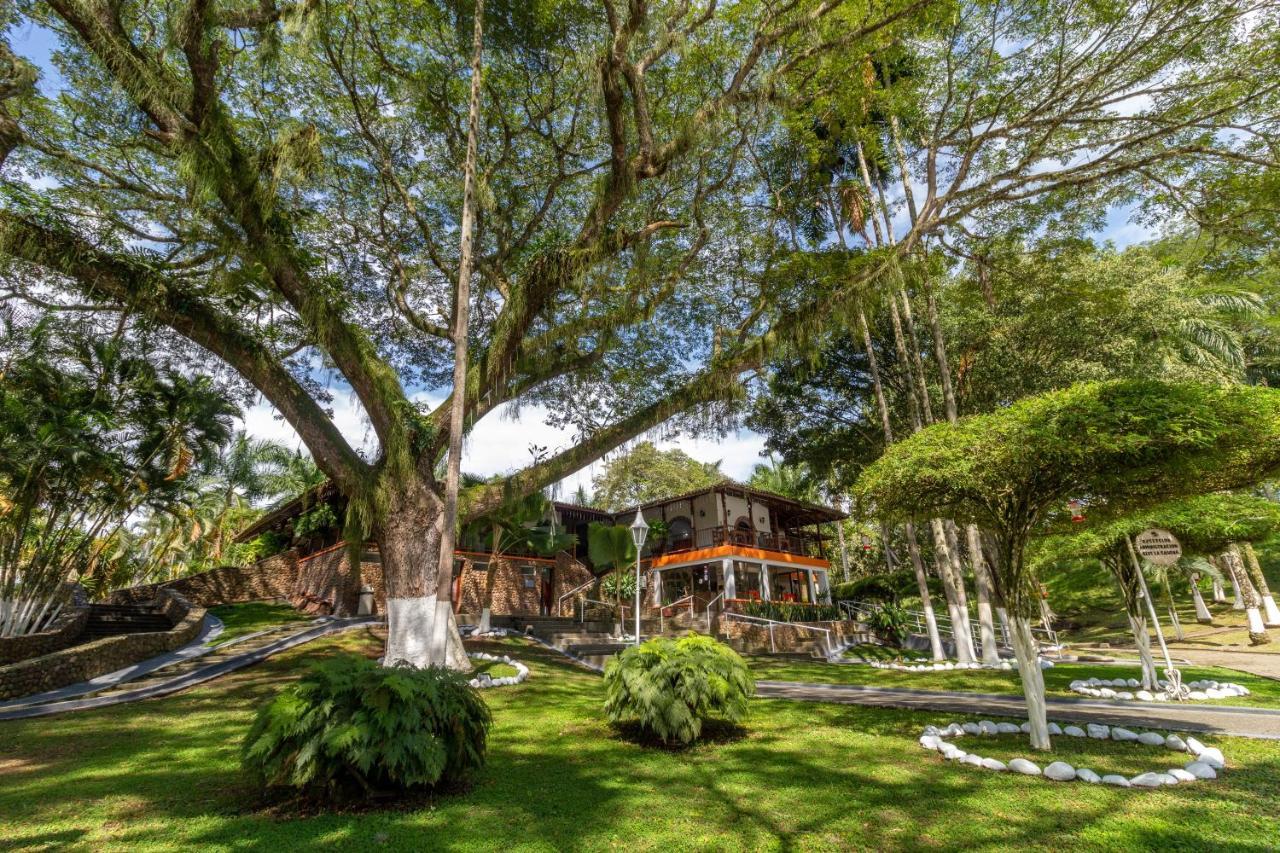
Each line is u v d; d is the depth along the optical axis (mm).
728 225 13523
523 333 11531
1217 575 24266
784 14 10367
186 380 15289
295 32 9211
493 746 6676
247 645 13859
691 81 11867
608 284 13219
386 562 10609
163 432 15320
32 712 8523
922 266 12875
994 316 17562
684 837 4074
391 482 10688
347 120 11812
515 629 19062
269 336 11414
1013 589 6531
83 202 10531
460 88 11695
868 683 12367
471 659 12719
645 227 11930
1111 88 10680
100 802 4762
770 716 8289
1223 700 9219
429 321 13750
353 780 4762
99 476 13523
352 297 13055
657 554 27203
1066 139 11695
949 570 16438
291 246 10109
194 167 8469
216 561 31281
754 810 4574
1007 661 15234
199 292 10195
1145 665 10453
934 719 7938
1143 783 4867
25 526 12820
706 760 6066
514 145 12828
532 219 13312
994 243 13758
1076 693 10438
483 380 11320
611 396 14602
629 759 6129
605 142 13047
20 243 8938
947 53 11391
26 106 9859
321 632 15258
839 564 41781
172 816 4453
